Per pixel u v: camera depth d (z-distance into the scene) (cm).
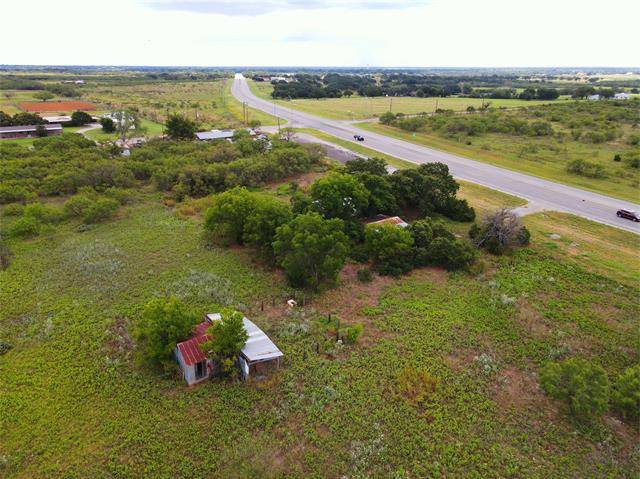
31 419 2106
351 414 2153
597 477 1884
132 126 9200
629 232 4394
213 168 5662
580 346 2723
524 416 2191
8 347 2614
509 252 3931
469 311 3062
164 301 2581
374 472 1864
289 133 8481
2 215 4622
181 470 1855
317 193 4094
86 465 1880
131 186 5656
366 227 3956
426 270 3666
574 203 5191
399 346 2675
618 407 2195
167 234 4272
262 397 2258
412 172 4894
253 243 3806
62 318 2895
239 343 2372
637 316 3017
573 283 3447
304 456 1931
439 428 2092
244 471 1847
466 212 4728
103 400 2222
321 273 3309
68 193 5450
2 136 8412
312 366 2484
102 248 3922
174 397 2250
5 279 3372
